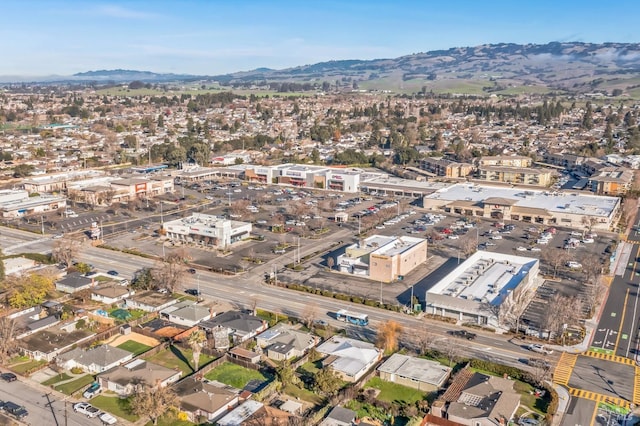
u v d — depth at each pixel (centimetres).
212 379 8612
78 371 8775
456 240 16375
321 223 17875
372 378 8706
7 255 14400
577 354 9425
